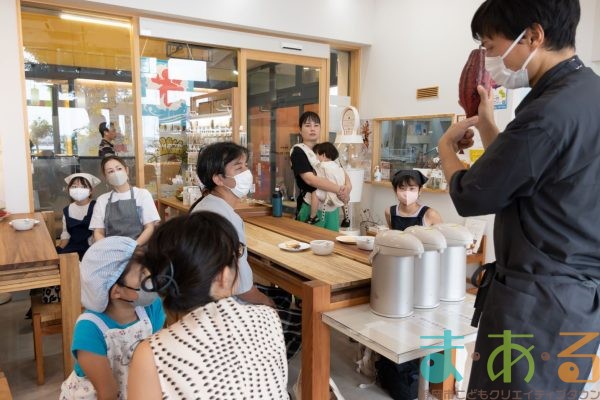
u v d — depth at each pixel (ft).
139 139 14.15
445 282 6.20
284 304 8.21
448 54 14.14
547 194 3.12
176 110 14.71
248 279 5.71
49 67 14.73
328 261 7.09
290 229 9.93
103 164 10.05
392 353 4.63
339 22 16.30
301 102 16.78
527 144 3.02
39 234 9.09
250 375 2.73
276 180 16.40
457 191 3.46
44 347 9.74
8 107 11.82
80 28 14.76
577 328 3.13
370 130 17.38
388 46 16.46
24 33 14.16
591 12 11.28
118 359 4.36
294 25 15.37
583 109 3.00
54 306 8.41
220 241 2.88
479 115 3.88
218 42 14.52
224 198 6.13
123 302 4.40
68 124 15.19
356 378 8.29
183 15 13.43
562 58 3.31
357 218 18.03
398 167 16.29
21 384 8.17
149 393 2.61
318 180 11.14
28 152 12.21
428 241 5.78
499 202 3.20
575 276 3.14
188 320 2.81
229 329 2.81
